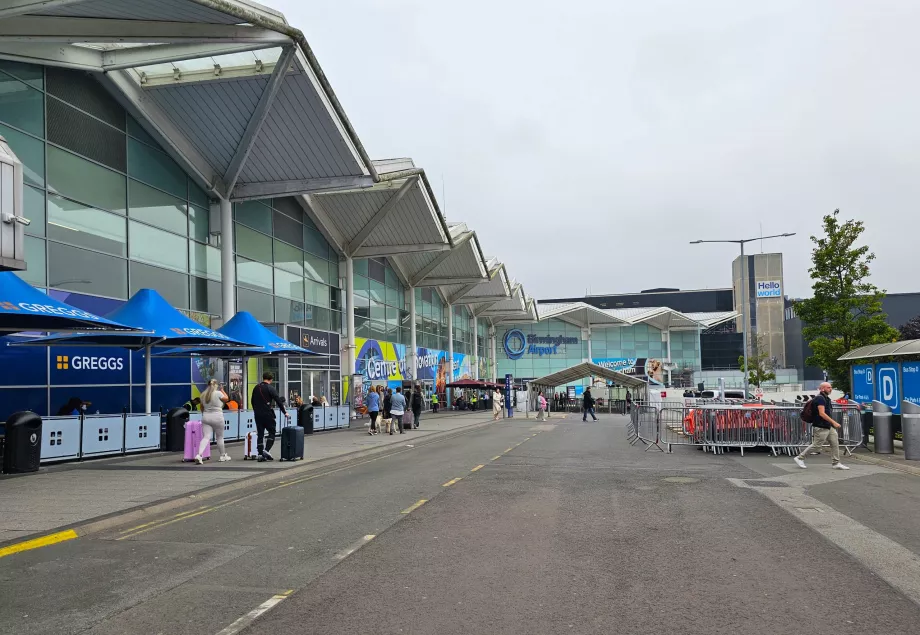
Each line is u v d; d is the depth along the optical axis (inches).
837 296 1007.6
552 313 3075.8
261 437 617.3
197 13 626.2
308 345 1190.9
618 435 1021.2
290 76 802.8
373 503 397.7
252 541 302.0
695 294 4254.4
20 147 705.0
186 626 194.2
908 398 703.7
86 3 575.5
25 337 677.3
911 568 250.1
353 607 209.3
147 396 719.1
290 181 1038.4
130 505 385.1
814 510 365.7
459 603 212.2
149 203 890.7
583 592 222.5
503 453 712.4
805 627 190.1
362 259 1638.8
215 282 1025.5
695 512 360.8
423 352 2079.2
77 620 199.8
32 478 498.0
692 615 200.4
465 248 1809.8
